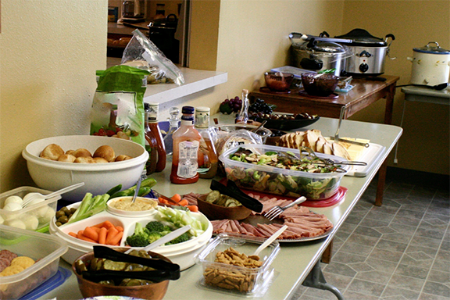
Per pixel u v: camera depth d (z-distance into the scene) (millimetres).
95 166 1215
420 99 3865
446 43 4461
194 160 1600
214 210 1307
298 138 1903
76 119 1535
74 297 926
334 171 1540
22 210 1079
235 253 1060
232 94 2902
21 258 922
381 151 2113
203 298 958
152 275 814
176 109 1836
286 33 3545
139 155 1375
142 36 2170
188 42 2684
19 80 1303
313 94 3000
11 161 1327
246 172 1540
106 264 843
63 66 1440
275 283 1029
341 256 3055
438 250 3211
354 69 3740
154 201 1184
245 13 2865
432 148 4680
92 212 1102
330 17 4480
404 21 4574
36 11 1312
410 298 2613
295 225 1276
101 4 1545
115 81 1442
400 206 4004
